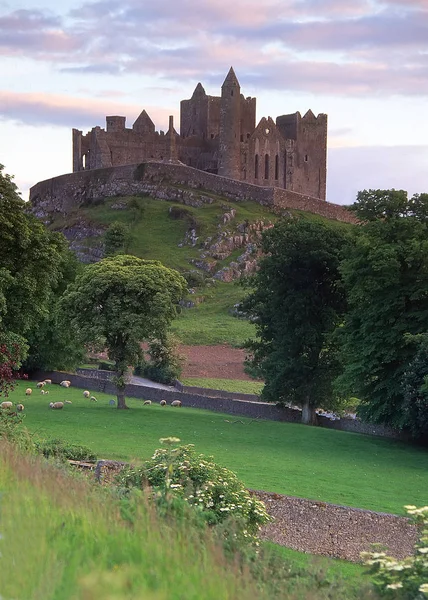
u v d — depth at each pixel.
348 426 63.72
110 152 197.38
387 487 35.84
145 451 39.88
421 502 32.16
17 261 47.84
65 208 198.25
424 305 53.50
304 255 64.56
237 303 134.50
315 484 34.34
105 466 24.98
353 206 58.56
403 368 51.94
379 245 53.31
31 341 83.06
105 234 165.62
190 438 48.94
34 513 11.93
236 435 52.34
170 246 161.00
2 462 15.18
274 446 48.66
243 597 10.10
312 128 194.12
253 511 20.53
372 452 48.88
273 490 31.27
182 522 13.16
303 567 15.20
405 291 52.84
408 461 45.78
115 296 62.19
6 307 45.84
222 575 10.58
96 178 193.62
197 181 182.25
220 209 170.50
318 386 65.56
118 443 42.62
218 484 20.38
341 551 25.08
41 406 60.78
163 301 61.53
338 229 66.75
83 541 11.05
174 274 64.62
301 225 65.94
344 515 25.36
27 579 9.59
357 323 56.41
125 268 63.16
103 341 65.44
